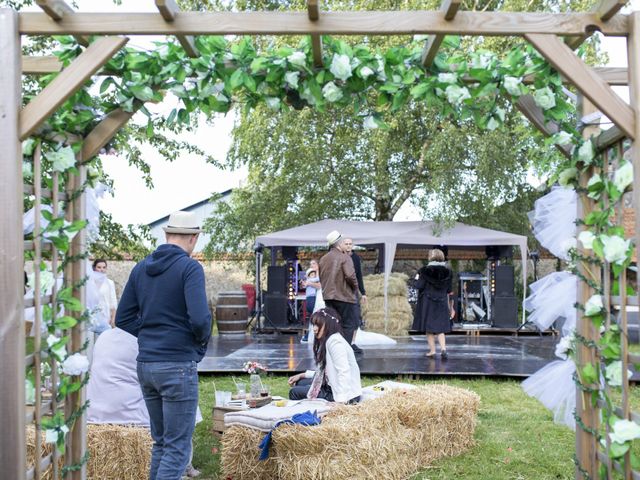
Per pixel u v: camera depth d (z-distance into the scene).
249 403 4.82
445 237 13.34
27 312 4.25
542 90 3.09
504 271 13.91
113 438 4.05
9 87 2.73
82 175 3.37
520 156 14.56
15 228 2.73
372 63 3.18
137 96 3.20
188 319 3.49
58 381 3.28
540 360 9.27
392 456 4.16
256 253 14.65
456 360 9.30
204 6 16.17
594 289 3.23
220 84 3.29
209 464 4.62
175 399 3.45
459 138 13.63
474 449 5.02
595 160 3.16
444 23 2.76
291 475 3.77
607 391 3.03
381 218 17.27
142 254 10.75
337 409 4.30
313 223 14.71
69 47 3.06
